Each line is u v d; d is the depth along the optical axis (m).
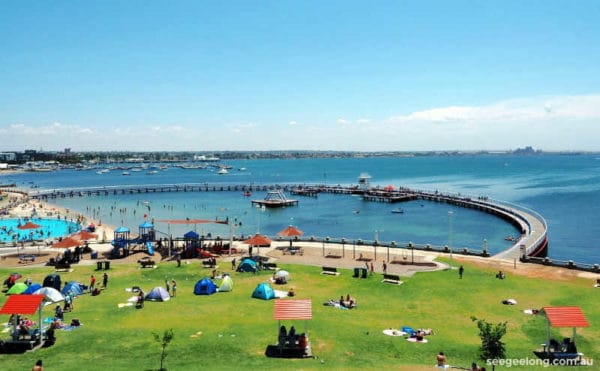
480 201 140.25
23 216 123.75
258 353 27.47
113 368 24.94
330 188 196.75
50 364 25.59
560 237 95.69
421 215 127.75
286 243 71.88
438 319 35.16
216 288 43.75
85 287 44.19
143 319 34.12
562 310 28.23
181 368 24.95
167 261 58.84
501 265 54.81
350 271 51.59
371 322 34.03
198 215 132.00
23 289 41.09
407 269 52.34
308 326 32.44
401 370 25.05
